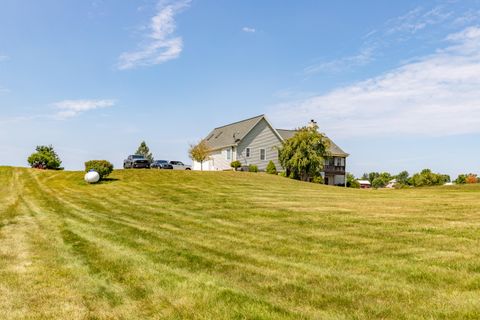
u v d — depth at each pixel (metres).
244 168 45.34
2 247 9.06
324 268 6.87
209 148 50.91
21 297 5.59
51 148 44.91
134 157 43.97
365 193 22.94
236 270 6.79
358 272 6.59
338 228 10.63
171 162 47.50
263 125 48.91
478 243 8.38
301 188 25.42
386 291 5.61
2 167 34.81
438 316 4.65
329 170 57.00
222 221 12.34
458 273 6.32
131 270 6.86
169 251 8.31
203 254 8.00
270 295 5.50
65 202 18.89
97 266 7.18
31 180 28.92
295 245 8.74
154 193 21.55
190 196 19.61
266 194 20.23
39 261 7.63
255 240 9.38
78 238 10.00
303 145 42.94
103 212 15.31
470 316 4.61
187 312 4.90
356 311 4.86
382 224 10.99
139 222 12.61
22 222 13.09
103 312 4.99
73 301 5.40
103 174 27.95
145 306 5.16
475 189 27.56
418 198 18.67
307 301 5.24
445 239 8.86
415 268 6.68
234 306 5.05
